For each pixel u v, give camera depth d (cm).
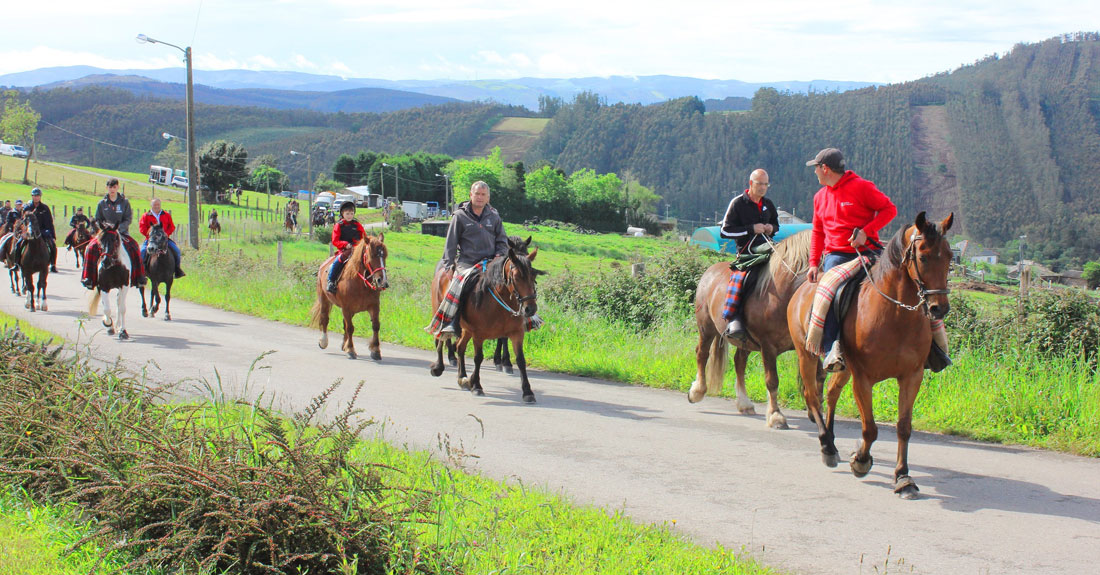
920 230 630
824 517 608
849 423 911
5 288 2312
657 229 16412
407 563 470
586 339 1392
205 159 10694
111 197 1497
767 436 854
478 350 1065
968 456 772
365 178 15775
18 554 478
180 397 961
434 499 543
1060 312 1037
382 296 1892
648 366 1202
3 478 600
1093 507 625
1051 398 861
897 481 663
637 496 658
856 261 717
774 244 898
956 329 1076
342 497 518
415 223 9000
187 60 3219
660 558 512
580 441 829
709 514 616
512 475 668
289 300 2002
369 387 1105
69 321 1675
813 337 723
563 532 551
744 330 905
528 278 992
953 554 534
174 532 487
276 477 516
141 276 1520
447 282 1148
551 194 15212
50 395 664
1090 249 18162
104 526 501
